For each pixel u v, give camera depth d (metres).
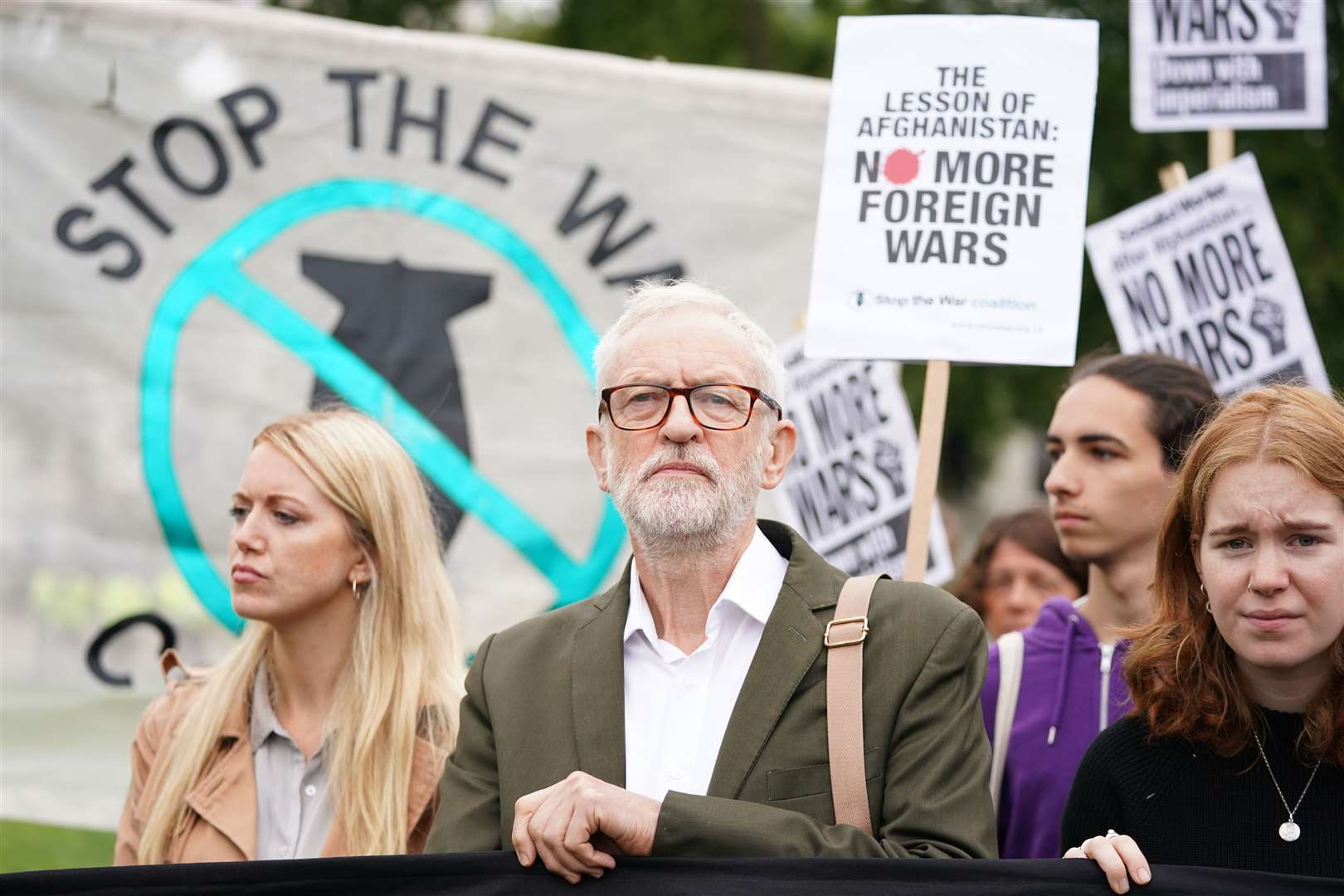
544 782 5.55
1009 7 23.78
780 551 6.05
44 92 9.92
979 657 5.56
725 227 10.56
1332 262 21.12
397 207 10.27
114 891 5.29
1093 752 5.64
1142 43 9.83
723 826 5.07
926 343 7.21
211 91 10.12
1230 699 5.37
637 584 5.87
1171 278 9.13
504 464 10.23
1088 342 21.95
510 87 10.46
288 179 10.17
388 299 10.20
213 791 6.70
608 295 10.45
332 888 5.25
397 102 10.32
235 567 6.87
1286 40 9.71
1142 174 22.23
